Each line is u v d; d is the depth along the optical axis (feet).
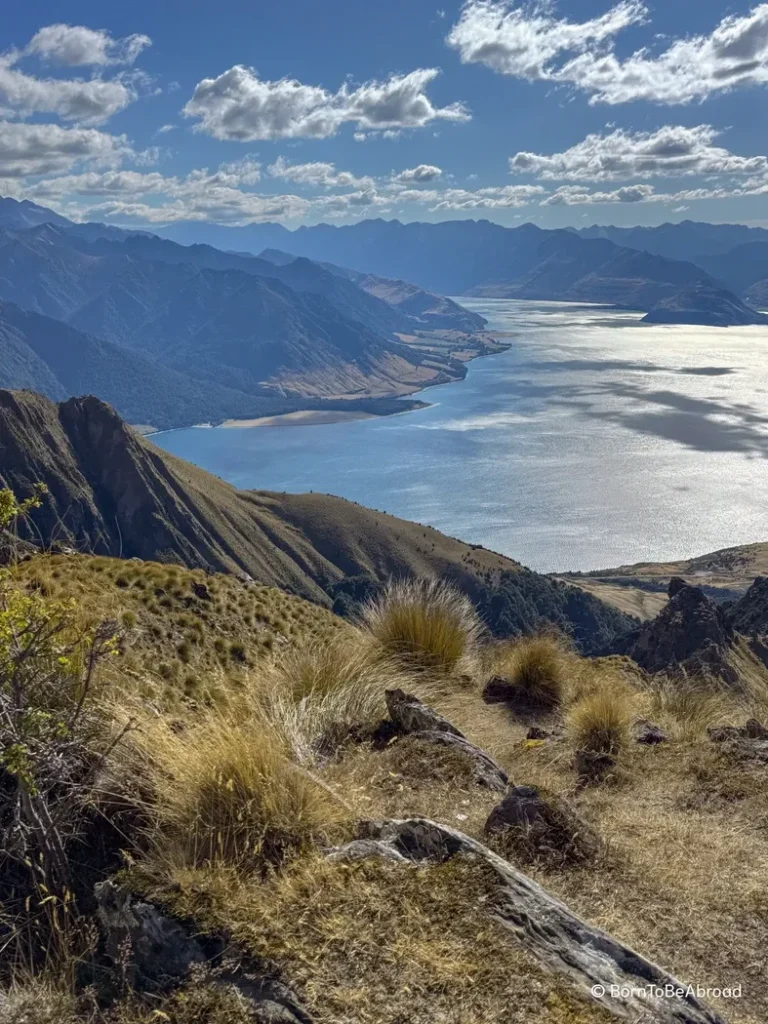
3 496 15.58
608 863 13.48
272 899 10.42
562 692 29.01
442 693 27.55
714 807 16.92
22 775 11.45
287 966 9.10
